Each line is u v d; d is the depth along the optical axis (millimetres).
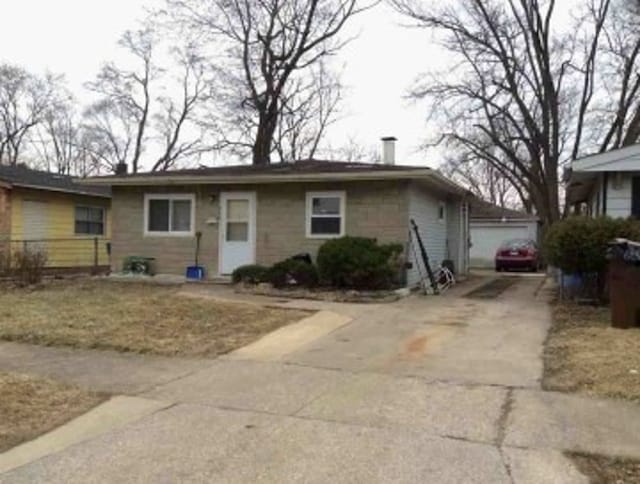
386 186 15461
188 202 17344
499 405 5938
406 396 6242
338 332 9758
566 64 28547
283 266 14750
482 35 28125
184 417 5617
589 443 4941
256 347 8641
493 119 28969
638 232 12047
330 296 13516
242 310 11414
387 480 4258
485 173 46469
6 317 10359
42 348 8523
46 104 46250
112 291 14148
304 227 16188
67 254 22188
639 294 9789
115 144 43719
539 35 27609
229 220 16922
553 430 5238
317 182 15992
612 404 5957
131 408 5906
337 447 4855
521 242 27484
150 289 14758
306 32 30359
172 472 4395
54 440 5078
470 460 4598
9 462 4613
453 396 6234
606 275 12523
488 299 14023
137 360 7898
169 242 17500
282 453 4738
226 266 16906
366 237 15203
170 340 8953
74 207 22734
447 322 10695
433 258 17922
